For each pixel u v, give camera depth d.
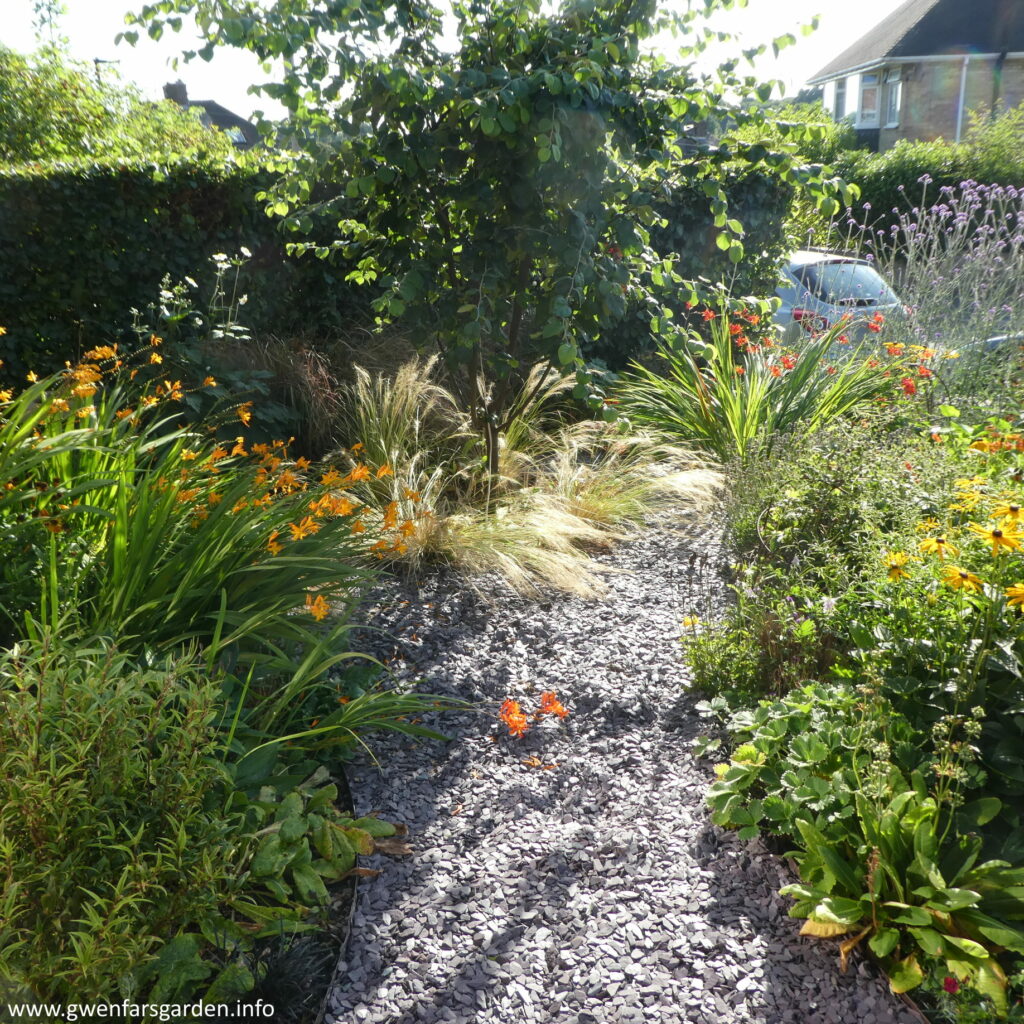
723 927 2.37
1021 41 24.64
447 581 4.46
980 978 1.99
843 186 4.76
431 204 4.84
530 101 4.13
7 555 2.91
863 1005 2.11
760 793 2.86
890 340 7.40
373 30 4.06
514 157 4.46
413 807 2.88
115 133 11.41
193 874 1.98
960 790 2.44
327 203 5.11
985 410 5.75
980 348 6.71
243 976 2.05
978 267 7.26
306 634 3.12
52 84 11.66
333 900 2.46
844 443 4.99
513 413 6.17
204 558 3.09
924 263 7.87
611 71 4.27
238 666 3.04
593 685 3.62
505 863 2.63
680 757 3.16
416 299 4.96
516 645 3.95
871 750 2.53
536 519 4.87
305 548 3.44
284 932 2.24
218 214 6.21
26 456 3.06
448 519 4.73
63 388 3.95
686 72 4.46
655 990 2.18
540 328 5.43
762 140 4.92
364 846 2.61
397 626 4.02
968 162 16.84
